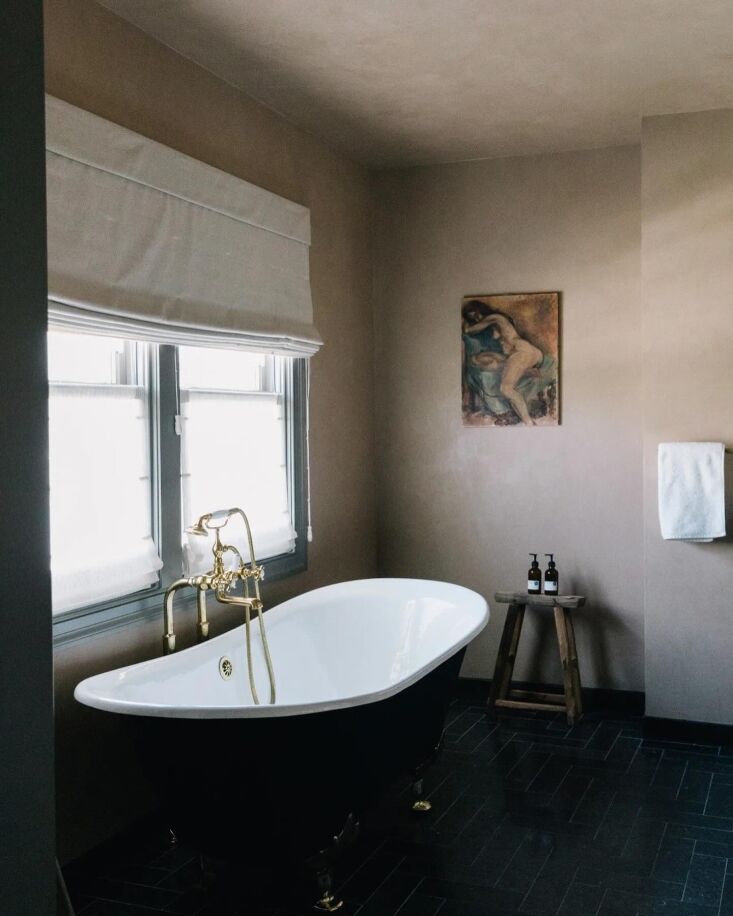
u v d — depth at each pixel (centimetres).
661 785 365
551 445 473
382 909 271
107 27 300
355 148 459
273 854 270
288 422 421
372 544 502
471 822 332
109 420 310
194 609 348
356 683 396
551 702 469
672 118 412
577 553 470
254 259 378
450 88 378
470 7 303
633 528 461
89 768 297
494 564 486
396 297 498
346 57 344
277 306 394
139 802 320
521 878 290
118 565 307
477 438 486
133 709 249
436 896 279
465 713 460
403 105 398
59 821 286
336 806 269
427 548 498
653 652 423
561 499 472
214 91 359
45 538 59
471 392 485
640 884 285
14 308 57
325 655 392
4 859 56
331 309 455
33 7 58
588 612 468
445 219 487
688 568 416
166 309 320
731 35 327
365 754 276
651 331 418
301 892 282
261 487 400
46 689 59
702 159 409
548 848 311
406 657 398
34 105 58
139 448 324
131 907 274
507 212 477
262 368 409
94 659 299
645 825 329
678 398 415
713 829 324
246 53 338
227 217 359
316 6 300
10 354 56
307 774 258
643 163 416
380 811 342
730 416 408
